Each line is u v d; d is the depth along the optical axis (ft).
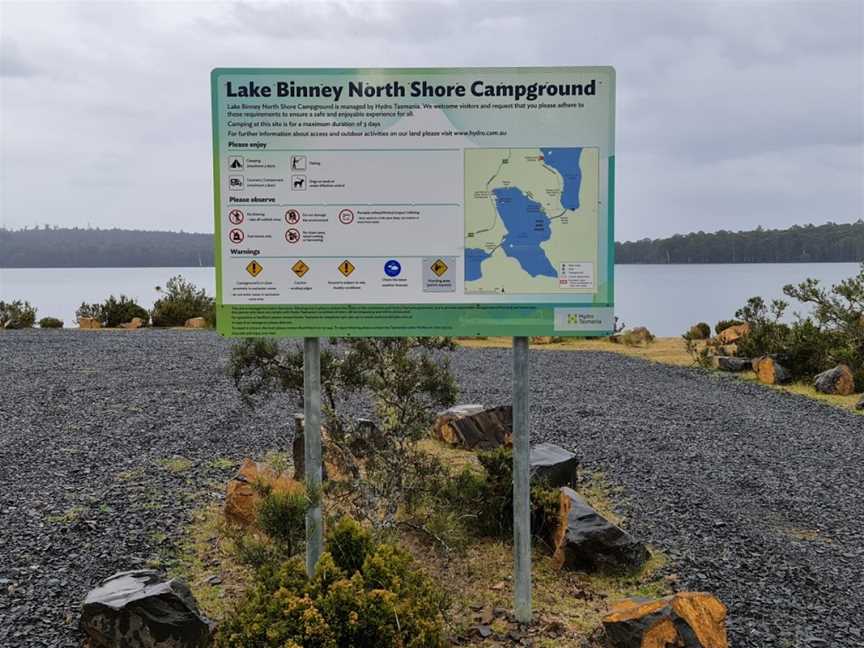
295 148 14.99
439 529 18.11
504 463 21.09
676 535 21.84
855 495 26.84
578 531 18.80
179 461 29.12
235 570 18.44
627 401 45.60
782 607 17.24
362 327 15.30
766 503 25.67
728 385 53.06
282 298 15.20
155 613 13.55
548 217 15.20
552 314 15.35
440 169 15.08
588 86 15.01
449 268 15.23
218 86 14.85
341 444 19.93
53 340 75.41
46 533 20.86
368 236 15.15
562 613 16.43
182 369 54.70
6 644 14.61
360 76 14.92
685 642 13.82
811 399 47.67
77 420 36.91
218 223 15.06
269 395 22.47
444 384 20.16
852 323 56.80
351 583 12.03
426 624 12.06
